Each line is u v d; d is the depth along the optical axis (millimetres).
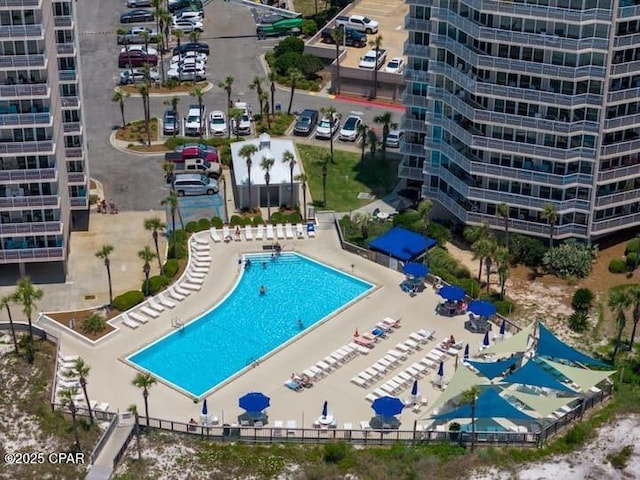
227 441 108188
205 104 176250
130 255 137875
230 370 119750
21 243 129750
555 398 110688
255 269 136750
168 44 196375
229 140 164125
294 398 114375
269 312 129250
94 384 116125
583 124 130750
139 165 157750
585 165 132875
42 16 121812
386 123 158500
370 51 185125
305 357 121062
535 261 135500
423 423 110688
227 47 197375
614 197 134500
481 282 133125
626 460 106938
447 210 143750
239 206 149000
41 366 117562
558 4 126562
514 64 130125
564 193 134250
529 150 133250
